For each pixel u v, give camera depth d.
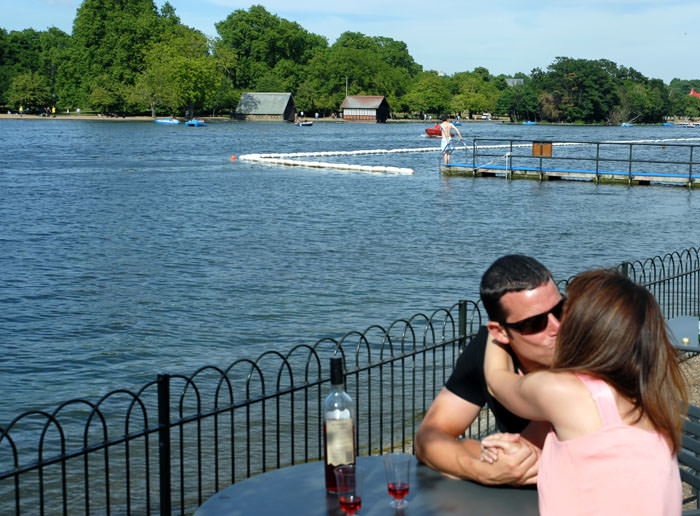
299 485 3.32
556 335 2.74
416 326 13.27
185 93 153.88
